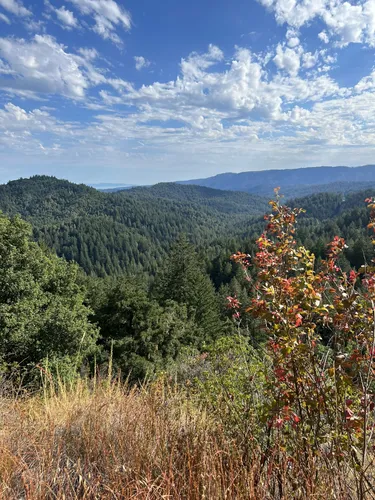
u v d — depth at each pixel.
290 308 1.84
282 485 1.59
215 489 1.50
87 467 1.81
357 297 1.85
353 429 1.70
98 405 2.49
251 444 1.93
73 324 12.82
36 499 1.45
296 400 1.96
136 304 17.22
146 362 15.05
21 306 12.20
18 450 1.81
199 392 3.20
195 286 28.16
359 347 1.85
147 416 2.23
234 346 3.52
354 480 1.66
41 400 2.97
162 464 1.75
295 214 2.29
